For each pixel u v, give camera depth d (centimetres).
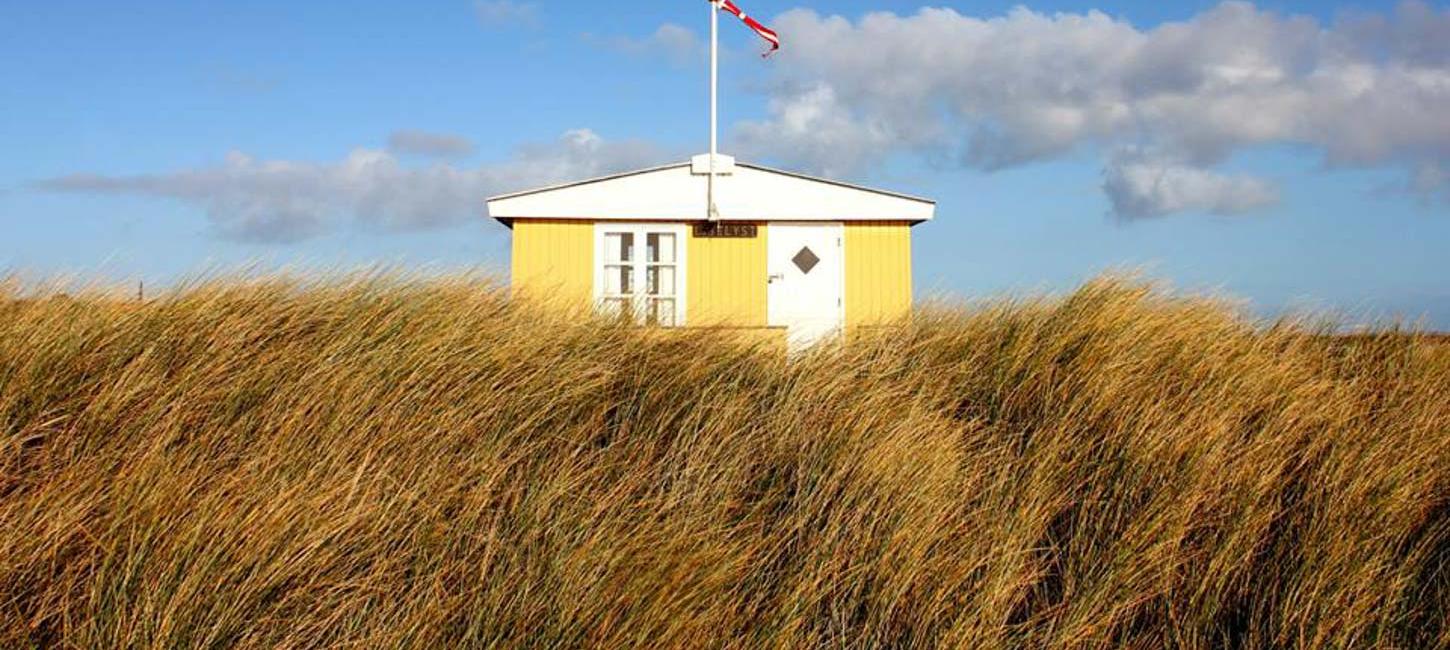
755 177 1121
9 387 363
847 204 1119
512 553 332
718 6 1129
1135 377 494
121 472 326
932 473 398
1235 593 375
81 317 423
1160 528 391
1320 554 383
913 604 347
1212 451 431
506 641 300
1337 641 348
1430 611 376
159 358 402
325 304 470
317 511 321
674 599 322
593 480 380
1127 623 362
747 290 1113
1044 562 389
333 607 303
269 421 366
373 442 362
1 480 326
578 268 1111
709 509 374
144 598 283
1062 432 452
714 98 1122
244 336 421
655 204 1116
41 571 294
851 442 416
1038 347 532
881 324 603
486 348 441
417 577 315
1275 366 538
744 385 479
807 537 371
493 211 1111
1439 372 596
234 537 305
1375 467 439
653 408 447
